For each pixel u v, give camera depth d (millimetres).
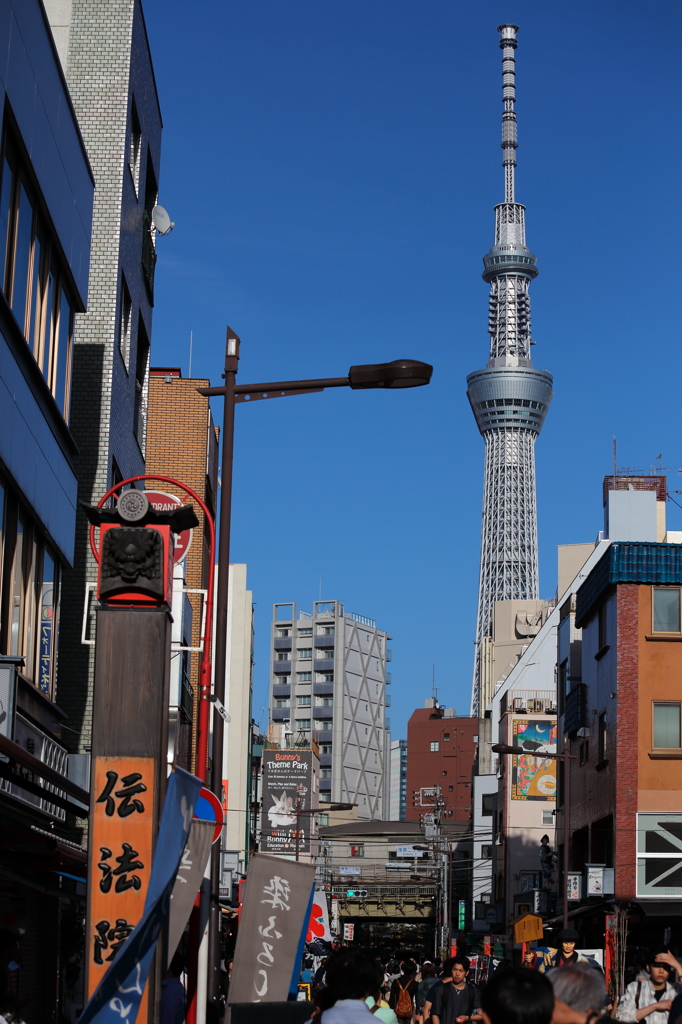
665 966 12242
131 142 30891
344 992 7922
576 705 46250
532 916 35219
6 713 16219
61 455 23125
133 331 30984
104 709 11172
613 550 40188
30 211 20406
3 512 18562
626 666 39531
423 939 155375
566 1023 5559
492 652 131875
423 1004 19922
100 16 29781
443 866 103062
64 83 22875
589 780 44156
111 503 26812
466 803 181750
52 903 23906
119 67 29547
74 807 17703
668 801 38562
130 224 30219
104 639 11305
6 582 18953
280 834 110562
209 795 13984
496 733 91938
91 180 25922
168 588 11570
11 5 18375
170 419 47000
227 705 72625
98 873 10820
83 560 27062
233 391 18391
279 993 12688
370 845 134875
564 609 54594
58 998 24766
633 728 39125
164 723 11273
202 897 15703
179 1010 15109
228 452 18078
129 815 10953
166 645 11383
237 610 73938
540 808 76875
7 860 18281
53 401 21766
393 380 18406
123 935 10680
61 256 22953
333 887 125625
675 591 39969
